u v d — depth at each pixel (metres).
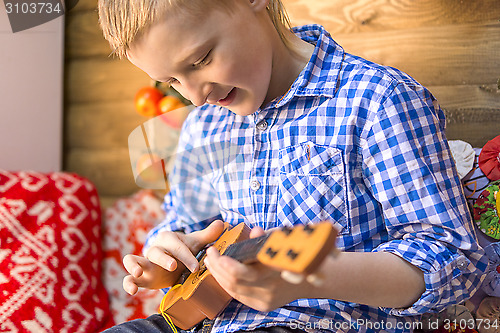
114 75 2.21
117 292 1.75
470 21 1.56
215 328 0.93
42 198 1.70
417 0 1.63
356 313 0.92
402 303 0.87
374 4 1.69
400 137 0.91
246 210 1.02
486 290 1.14
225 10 0.86
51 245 1.63
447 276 0.86
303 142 0.97
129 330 0.98
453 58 1.58
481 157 1.22
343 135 0.94
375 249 0.92
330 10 1.75
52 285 1.57
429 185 0.90
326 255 0.56
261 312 0.92
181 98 1.96
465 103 1.54
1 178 1.69
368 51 1.69
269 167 1.00
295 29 1.11
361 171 0.95
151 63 0.88
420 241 0.89
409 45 1.64
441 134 0.96
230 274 0.69
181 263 1.04
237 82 0.89
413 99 0.94
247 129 1.05
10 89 2.01
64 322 1.53
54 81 2.19
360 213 0.94
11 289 1.52
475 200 1.19
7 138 2.01
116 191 2.19
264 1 0.93
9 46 2.00
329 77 0.99
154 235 1.18
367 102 0.94
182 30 0.84
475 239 0.93
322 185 0.95
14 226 1.61
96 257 1.76
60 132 2.23
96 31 2.23
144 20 0.84
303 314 0.90
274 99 1.03
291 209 0.97
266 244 0.64
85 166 2.23
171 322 0.97
